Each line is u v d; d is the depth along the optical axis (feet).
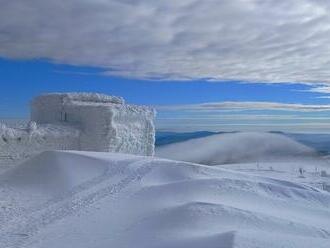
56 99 98.12
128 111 97.25
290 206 56.59
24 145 79.30
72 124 93.15
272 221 45.24
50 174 61.98
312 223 48.75
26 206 50.67
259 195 58.03
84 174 61.87
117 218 46.24
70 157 66.59
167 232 39.93
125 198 53.11
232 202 52.85
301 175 153.79
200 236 36.58
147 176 61.82
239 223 43.21
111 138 90.74
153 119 104.42
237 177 65.21
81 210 48.91
